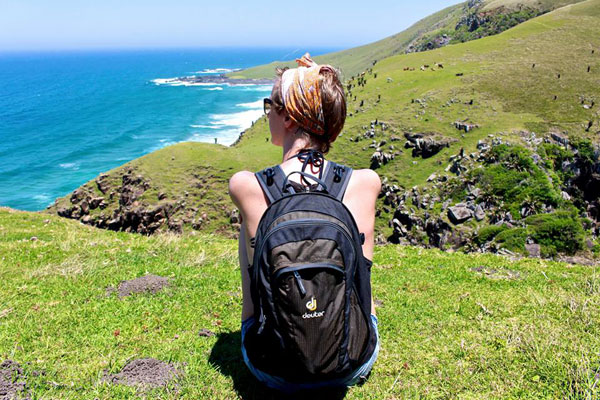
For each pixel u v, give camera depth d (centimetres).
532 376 401
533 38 17675
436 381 405
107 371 409
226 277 789
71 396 360
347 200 281
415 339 526
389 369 428
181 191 11100
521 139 9619
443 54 18938
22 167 14425
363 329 276
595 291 702
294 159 285
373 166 11119
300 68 292
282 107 291
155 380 394
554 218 6900
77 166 14688
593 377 373
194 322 560
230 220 10444
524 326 529
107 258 916
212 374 404
